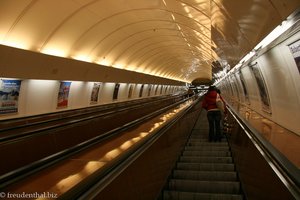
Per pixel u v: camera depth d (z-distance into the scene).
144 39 15.34
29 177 3.53
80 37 10.91
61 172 3.77
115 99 20.02
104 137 6.00
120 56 15.79
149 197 4.17
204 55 21.69
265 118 8.68
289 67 5.14
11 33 8.12
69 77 11.89
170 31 14.44
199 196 4.85
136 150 3.78
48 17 8.63
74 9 9.01
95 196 2.48
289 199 2.33
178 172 6.20
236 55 8.90
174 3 9.28
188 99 20.88
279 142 5.23
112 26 11.70
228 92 28.00
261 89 8.53
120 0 9.37
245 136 5.30
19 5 7.40
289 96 5.69
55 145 6.54
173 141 6.77
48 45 9.82
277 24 3.83
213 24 7.12
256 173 3.88
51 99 12.16
